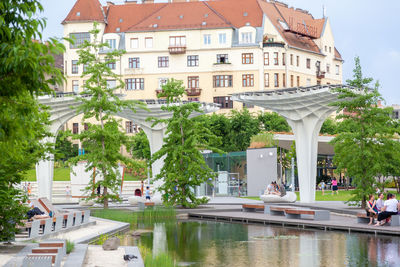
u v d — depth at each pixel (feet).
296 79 272.31
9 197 48.57
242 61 262.47
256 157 156.15
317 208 104.94
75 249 50.60
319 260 53.98
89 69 104.78
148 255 49.08
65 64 268.41
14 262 40.11
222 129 218.79
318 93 119.96
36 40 28.19
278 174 161.99
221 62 262.06
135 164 108.06
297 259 54.75
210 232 78.23
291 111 129.39
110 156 105.09
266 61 262.26
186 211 104.94
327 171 190.19
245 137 214.28
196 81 265.13
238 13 273.13
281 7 289.12
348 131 100.89
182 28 264.11
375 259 53.52
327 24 295.28
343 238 68.54
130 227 85.30
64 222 75.97
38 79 27.45
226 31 262.88
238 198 148.56
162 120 112.16
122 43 269.64
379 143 100.94
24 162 47.37
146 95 265.95
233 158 164.86
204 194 161.89
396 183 154.81
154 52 265.95
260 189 154.81
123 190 179.63
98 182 104.06
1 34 27.25
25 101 31.30
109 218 92.68
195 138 108.99
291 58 269.23
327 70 295.07
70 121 268.21
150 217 95.45
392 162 98.17
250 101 134.31
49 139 136.46
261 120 229.25
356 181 98.58
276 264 52.49
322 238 69.10
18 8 27.66
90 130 104.22
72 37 27.25
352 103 99.66
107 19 277.85
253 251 60.29
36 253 41.16
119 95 147.64
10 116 29.01
